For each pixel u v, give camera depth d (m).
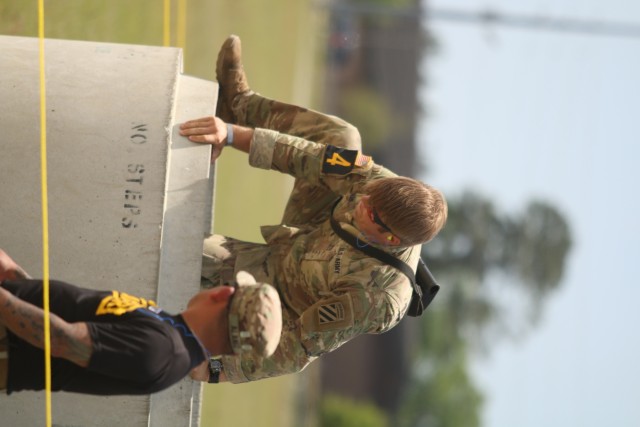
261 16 50.16
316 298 12.41
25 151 11.49
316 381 94.62
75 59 12.31
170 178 12.00
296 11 75.56
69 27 20.59
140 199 11.42
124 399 11.36
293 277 12.66
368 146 136.25
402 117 155.88
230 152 38.53
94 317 8.94
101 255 11.28
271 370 11.78
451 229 155.12
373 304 11.62
